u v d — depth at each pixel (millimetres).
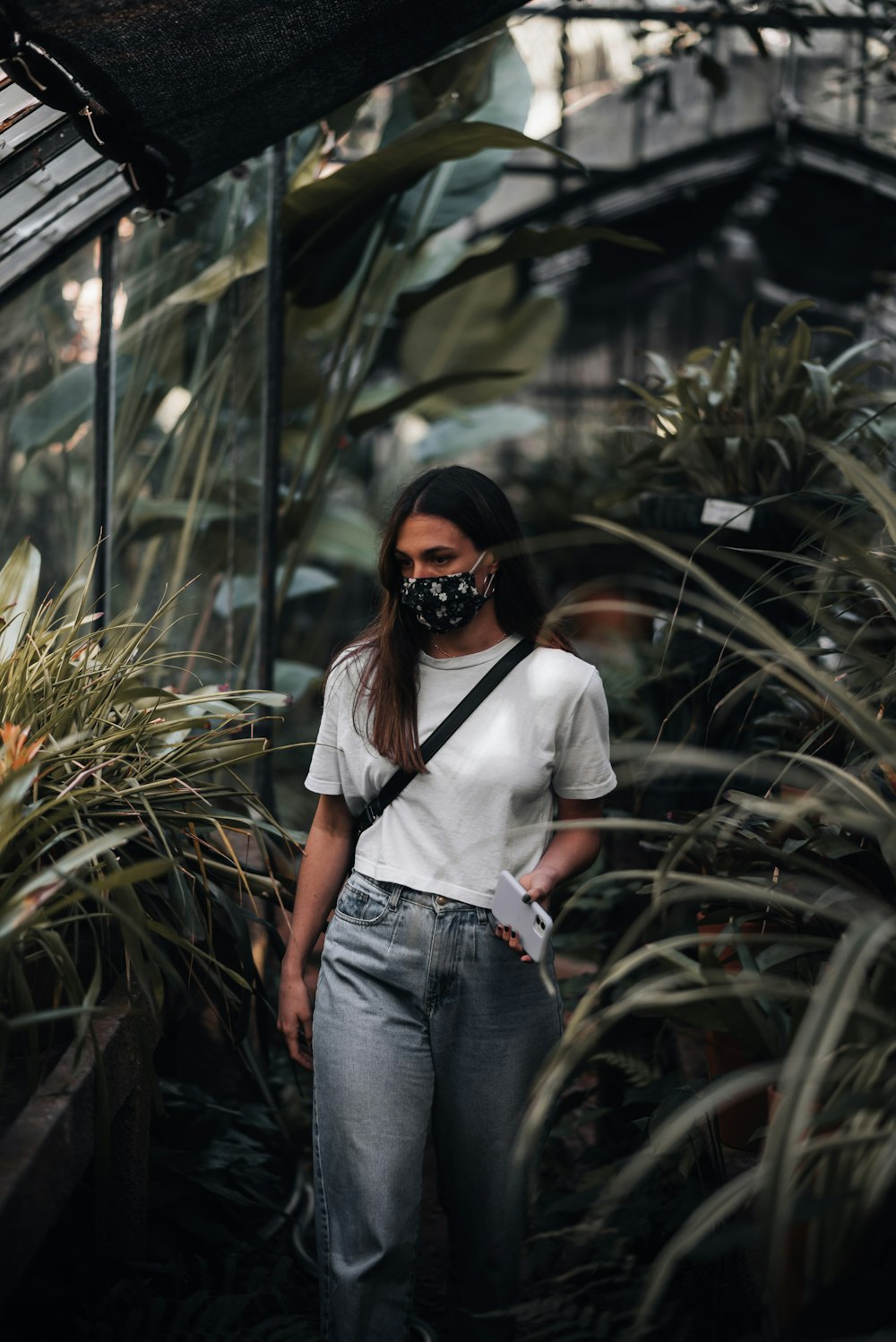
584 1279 2092
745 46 7625
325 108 2783
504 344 7426
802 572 2607
